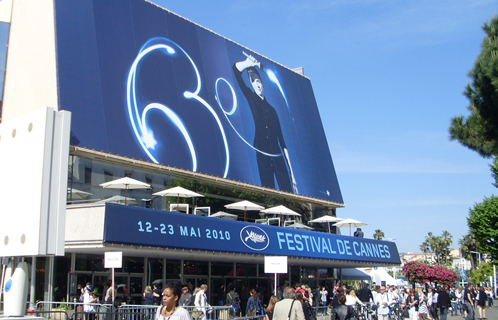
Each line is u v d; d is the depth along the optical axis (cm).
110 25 2564
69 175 2120
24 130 716
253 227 2400
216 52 3216
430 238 12381
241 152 3059
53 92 2203
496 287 7919
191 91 2878
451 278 3653
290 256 2556
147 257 2303
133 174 2389
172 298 675
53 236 668
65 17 2362
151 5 2870
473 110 1673
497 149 1639
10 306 717
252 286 2930
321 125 4047
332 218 3262
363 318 1931
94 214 1758
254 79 3466
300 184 3472
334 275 3688
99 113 2300
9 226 705
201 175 2694
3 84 2497
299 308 1035
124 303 2005
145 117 2525
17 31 2503
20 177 705
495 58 1551
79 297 1984
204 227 2123
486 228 4253
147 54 2698
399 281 4697
